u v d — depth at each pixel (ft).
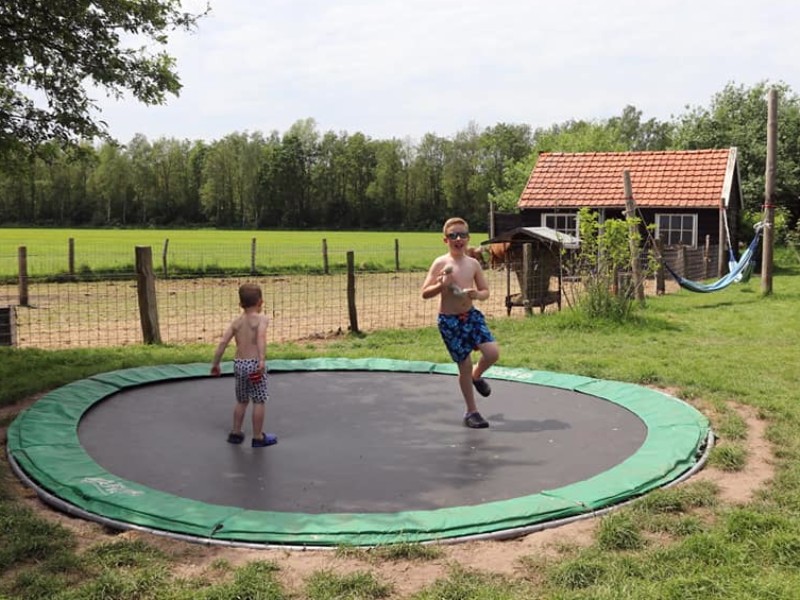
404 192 301.02
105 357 27.25
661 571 10.52
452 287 17.38
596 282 35.70
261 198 301.84
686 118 104.32
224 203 306.55
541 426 18.01
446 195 292.40
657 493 13.16
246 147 305.94
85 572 10.52
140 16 28.99
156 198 309.63
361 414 19.08
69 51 28.35
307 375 23.94
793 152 94.68
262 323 16.56
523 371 23.91
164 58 30.35
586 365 25.50
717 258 68.74
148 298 30.66
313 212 304.91
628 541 11.50
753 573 10.45
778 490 13.79
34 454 15.28
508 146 285.64
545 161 77.51
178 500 12.87
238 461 15.33
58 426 17.35
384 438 16.99
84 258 89.35
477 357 27.09
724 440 17.25
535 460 15.42
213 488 13.76
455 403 20.29
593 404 20.22
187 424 18.08
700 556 10.96
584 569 10.51
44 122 30.01
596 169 75.10
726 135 98.07
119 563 10.77
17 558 10.90
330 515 12.23
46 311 43.57
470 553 11.23
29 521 12.02
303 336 33.65
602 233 35.88
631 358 26.94
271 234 221.46
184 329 36.52
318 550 11.24
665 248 59.93
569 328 34.32
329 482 14.10
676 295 50.47
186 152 328.70
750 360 26.50
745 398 20.97
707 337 32.22
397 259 80.33
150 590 9.99
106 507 12.66
